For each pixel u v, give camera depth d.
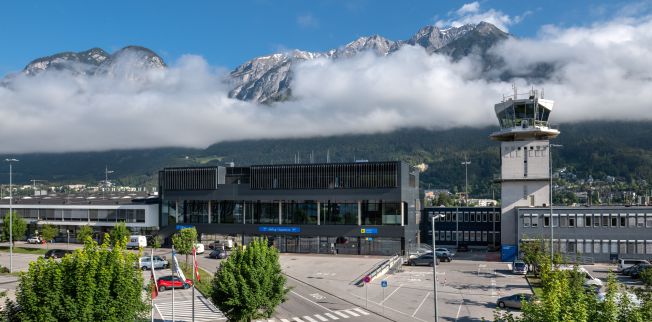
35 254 108.38
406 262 95.56
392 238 107.06
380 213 108.50
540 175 104.31
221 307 45.00
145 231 123.94
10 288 68.19
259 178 114.81
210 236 118.25
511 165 105.88
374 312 56.84
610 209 93.06
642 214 91.88
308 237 111.81
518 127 105.81
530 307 26.95
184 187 120.31
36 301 31.78
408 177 112.12
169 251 111.81
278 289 45.84
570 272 57.62
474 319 53.06
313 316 55.22
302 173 112.12
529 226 96.12
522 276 80.19
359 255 107.81
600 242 93.19
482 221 129.75
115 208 127.44
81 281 32.31
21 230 121.12
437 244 132.38
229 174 120.00
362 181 108.44
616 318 25.72
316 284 74.12
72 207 132.88
